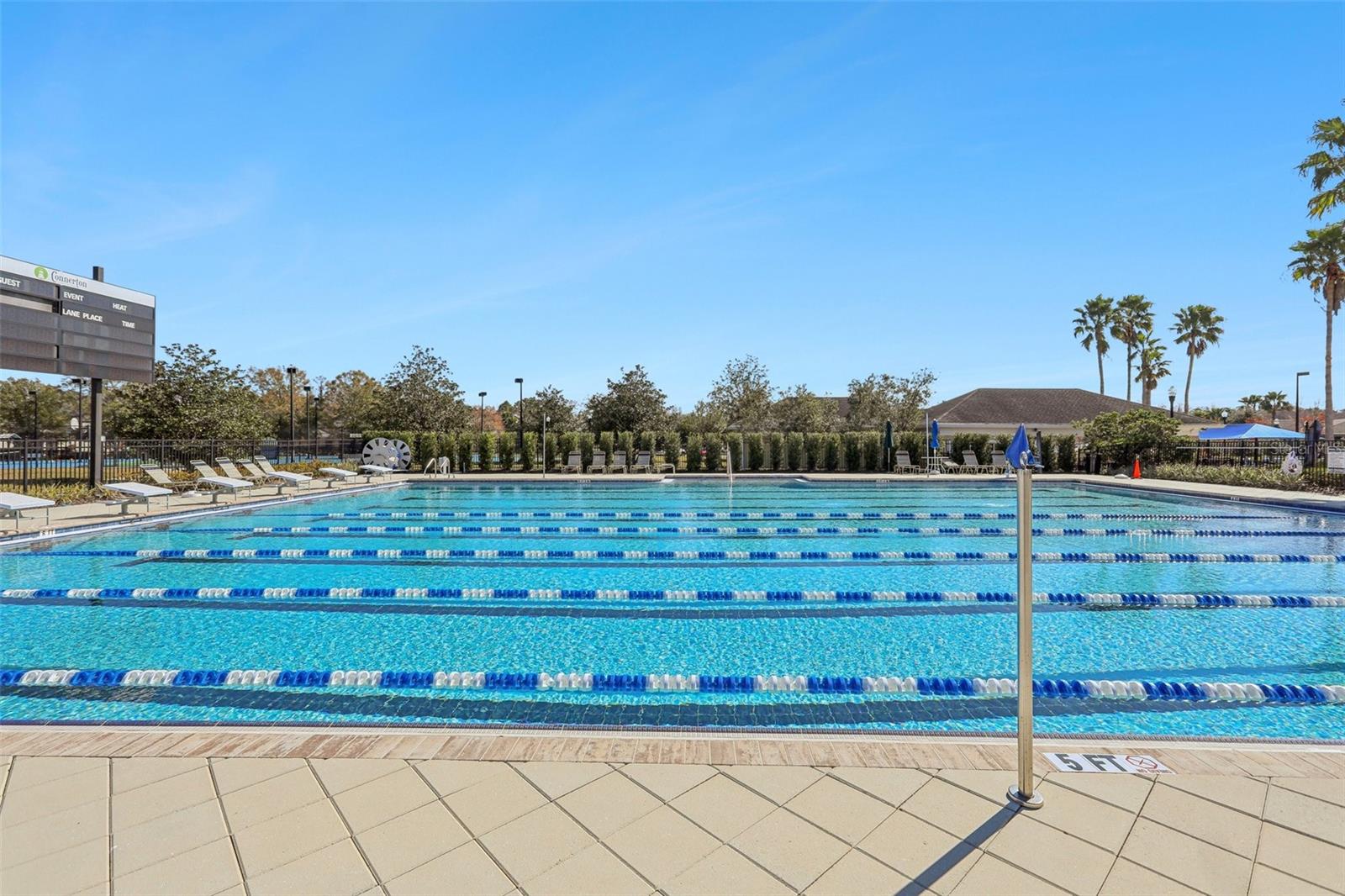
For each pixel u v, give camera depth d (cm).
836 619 658
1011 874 231
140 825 258
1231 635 602
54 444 1853
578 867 236
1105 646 575
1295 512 1438
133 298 1603
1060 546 1047
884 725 429
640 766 306
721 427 3375
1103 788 285
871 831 256
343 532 1175
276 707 452
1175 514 1408
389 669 525
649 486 2134
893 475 2388
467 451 2605
